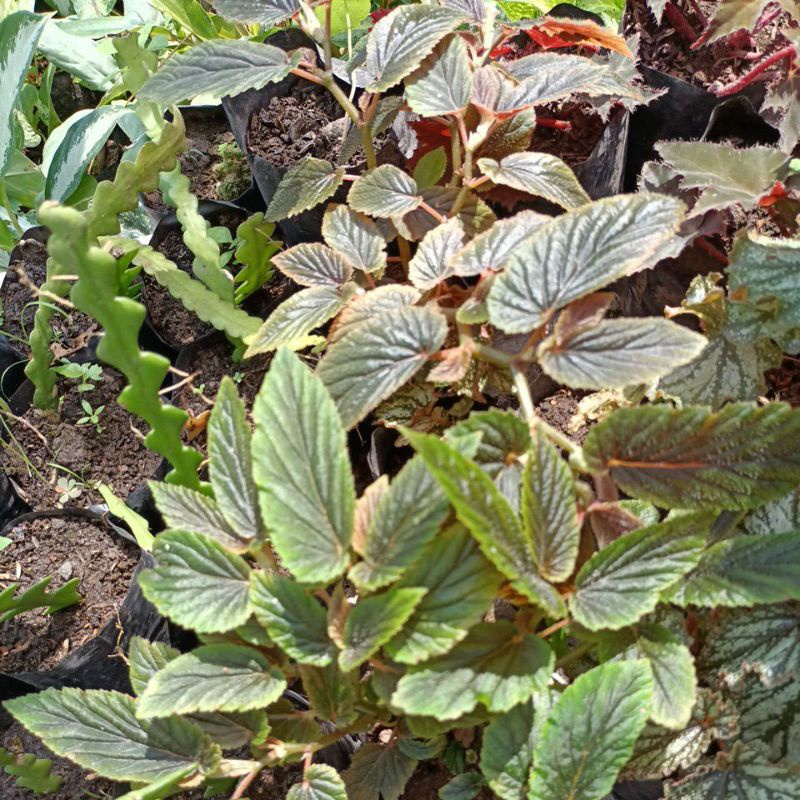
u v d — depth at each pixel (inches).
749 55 24.0
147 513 22.7
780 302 17.3
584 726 12.9
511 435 14.2
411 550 13.2
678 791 14.8
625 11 25.2
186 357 24.7
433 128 22.2
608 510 14.8
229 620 14.3
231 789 18.0
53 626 20.6
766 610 15.8
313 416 14.0
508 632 13.9
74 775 19.5
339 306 18.5
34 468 23.4
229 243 27.0
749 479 13.8
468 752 17.2
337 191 24.2
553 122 24.0
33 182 29.4
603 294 14.7
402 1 30.6
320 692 14.7
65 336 25.5
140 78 25.2
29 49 25.5
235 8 20.7
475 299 16.1
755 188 19.7
